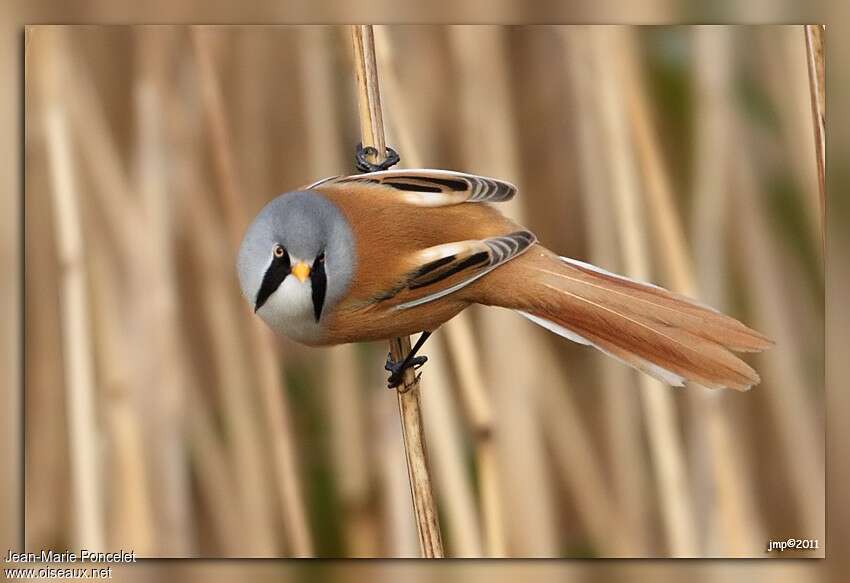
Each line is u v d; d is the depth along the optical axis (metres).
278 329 7.88
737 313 9.09
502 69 9.41
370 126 7.98
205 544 9.09
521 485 9.12
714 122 9.03
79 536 8.77
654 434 8.79
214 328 9.41
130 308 9.27
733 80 9.04
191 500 9.16
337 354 9.58
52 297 9.12
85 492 8.77
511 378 9.31
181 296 9.46
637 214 8.71
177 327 9.34
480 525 8.67
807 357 9.08
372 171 8.03
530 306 7.78
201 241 9.45
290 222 7.56
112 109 9.30
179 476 9.16
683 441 9.14
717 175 9.04
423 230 7.76
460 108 9.39
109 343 9.19
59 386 9.04
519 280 7.76
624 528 9.22
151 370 9.23
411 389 7.81
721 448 8.86
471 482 9.11
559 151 9.66
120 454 9.02
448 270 7.57
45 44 8.99
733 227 9.09
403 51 9.40
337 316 7.80
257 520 9.18
